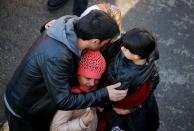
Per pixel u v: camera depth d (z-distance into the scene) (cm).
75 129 291
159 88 465
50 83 270
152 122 326
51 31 270
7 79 459
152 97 309
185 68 489
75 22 267
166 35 519
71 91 281
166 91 464
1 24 507
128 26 523
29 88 292
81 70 272
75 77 284
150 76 278
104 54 284
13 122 326
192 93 466
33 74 282
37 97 297
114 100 275
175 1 552
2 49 484
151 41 257
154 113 320
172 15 539
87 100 275
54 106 296
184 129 438
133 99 284
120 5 540
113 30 262
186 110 452
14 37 498
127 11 536
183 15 541
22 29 507
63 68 267
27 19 516
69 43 263
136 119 305
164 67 486
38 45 275
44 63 269
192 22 536
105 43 270
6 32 501
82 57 275
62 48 265
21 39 498
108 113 306
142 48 254
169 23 530
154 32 520
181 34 521
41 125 324
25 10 523
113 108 300
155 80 289
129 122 303
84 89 282
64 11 529
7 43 491
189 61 496
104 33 259
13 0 529
